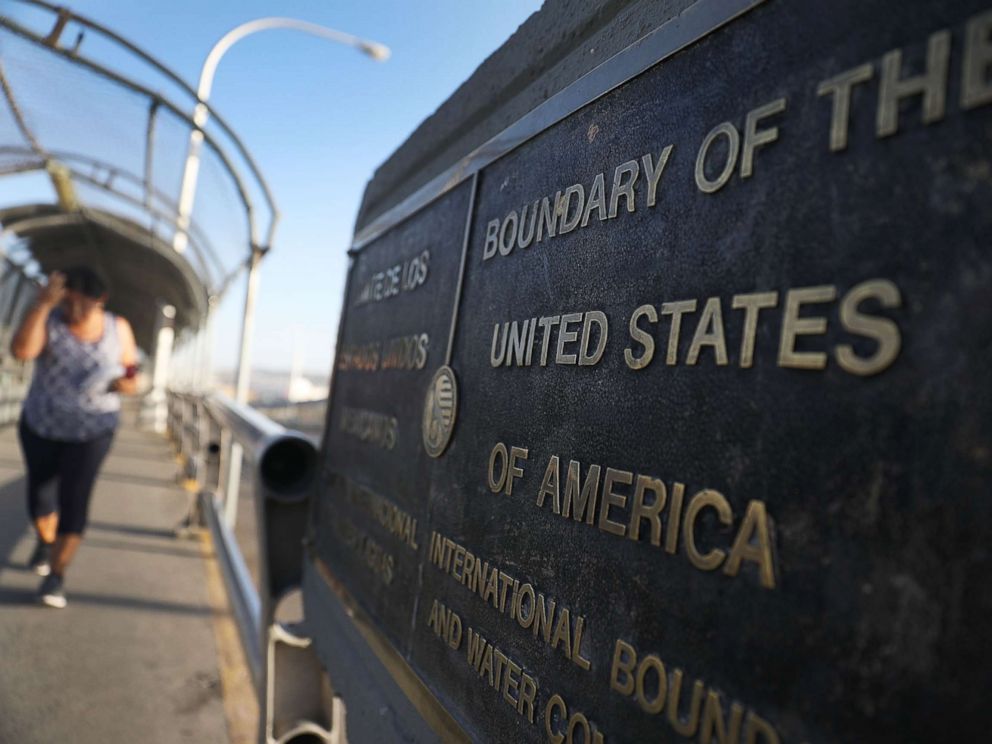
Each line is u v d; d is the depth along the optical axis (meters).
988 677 0.67
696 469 1.03
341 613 2.42
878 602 0.77
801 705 0.84
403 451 2.08
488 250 1.73
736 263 1.02
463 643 1.57
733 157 1.05
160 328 18.89
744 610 0.92
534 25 1.75
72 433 4.60
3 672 3.80
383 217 2.59
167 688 3.77
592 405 1.27
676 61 1.20
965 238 0.74
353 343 2.76
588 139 1.41
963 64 0.76
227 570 5.48
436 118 2.30
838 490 0.83
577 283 1.37
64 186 9.55
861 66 0.88
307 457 3.11
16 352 4.33
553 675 1.27
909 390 0.77
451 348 1.84
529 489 1.42
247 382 7.20
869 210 0.84
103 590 5.13
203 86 11.45
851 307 0.84
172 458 12.53
